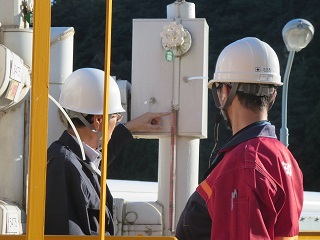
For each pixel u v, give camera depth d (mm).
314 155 44750
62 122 5883
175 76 6047
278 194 4355
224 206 4301
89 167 5297
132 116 6105
